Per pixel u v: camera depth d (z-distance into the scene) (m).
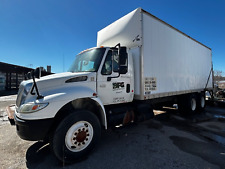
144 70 3.41
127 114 3.32
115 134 3.54
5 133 3.59
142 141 3.08
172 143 2.97
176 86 4.64
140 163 2.23
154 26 3.77
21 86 2.63
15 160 2.36
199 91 6.18
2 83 16.62
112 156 2.45
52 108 2.12
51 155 2.53
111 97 3.03
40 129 2.04
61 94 2.25
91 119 2.47
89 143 2.46
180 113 5.92
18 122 2.04
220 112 6.42
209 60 7.22
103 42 4.42
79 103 2.64
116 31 3.97
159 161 2.28
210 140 3.12
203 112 6.42
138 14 3.40
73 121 2.25
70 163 2.24
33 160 2.36
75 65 3.45
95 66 2.90
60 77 2.44
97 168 2.11
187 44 5.32
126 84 3.33
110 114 3.08
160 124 4.41
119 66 2.86
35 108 2.03
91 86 2.70
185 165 2.15
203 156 2.42
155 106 5.95
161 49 4.00
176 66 4.66
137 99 3.51
